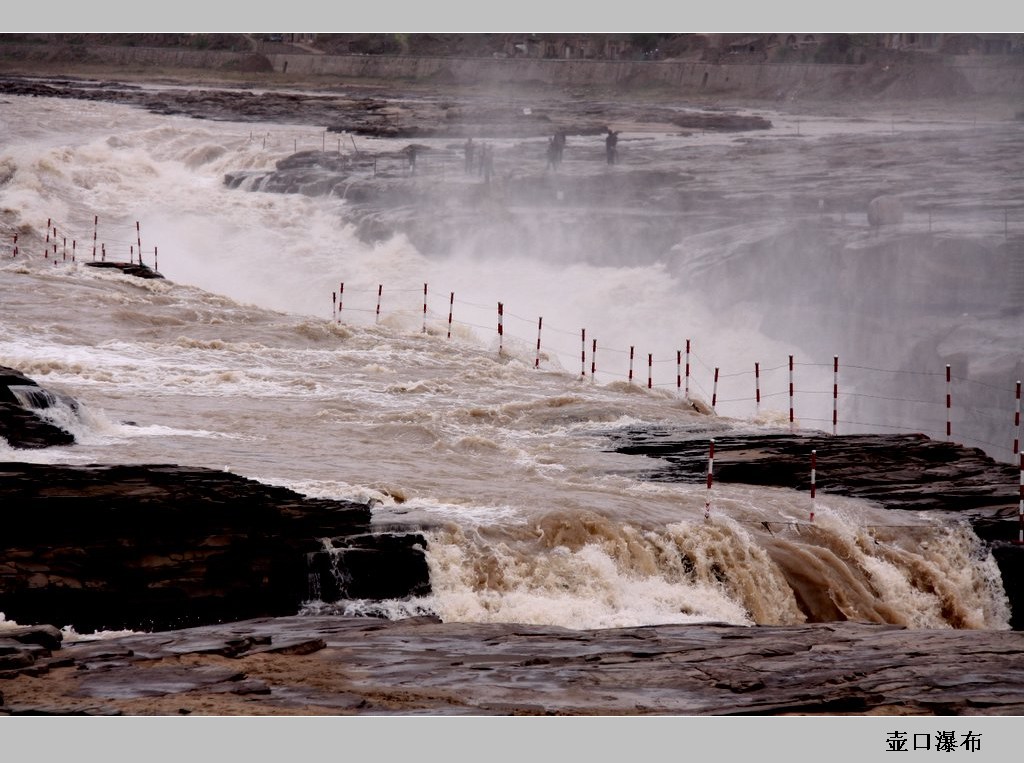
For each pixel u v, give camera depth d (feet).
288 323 199.72
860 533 118.11
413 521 103.76
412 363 185.47
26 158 350.23
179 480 96.37
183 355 175.94
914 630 92.32
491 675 75.56
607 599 103.40
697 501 120.98
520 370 188.24
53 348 170.71
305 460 124.67
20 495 90.68
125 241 309.22
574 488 122.31
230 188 381.40
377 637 84.48
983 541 120.67
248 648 79.05
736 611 106.01
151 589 92.12
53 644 76.38
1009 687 76.33
